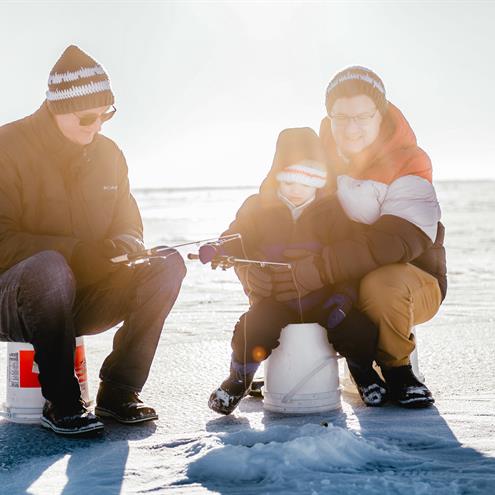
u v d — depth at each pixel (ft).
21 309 10.93
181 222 87.56
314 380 12.12
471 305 24.63
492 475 8.60
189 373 15.24
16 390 11.68
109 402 11.70
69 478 9.04
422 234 12.26
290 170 12.30
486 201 153.17
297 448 9.12
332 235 12.61
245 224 12.88
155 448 10.14
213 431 11.09
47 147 11.85
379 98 12.64
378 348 12.48
